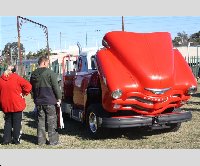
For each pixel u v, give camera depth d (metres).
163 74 8.09
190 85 8.48
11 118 8.38
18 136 8.31
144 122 8.23
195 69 35.84
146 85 7.99
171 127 9.40
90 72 9.61
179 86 8.37
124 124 8.16
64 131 9.99
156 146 7.95
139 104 8.12
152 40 8.79
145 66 8.10
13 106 8.12
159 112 8.35
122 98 7.98
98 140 8.76
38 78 8.05
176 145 7.98
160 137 8.92
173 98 8.40
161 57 8.40
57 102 8.18
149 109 8.26
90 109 8.95
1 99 8.16
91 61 10.02
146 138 8.86
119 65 8.27
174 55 8.94
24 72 39.53
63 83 11.42
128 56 8.28
